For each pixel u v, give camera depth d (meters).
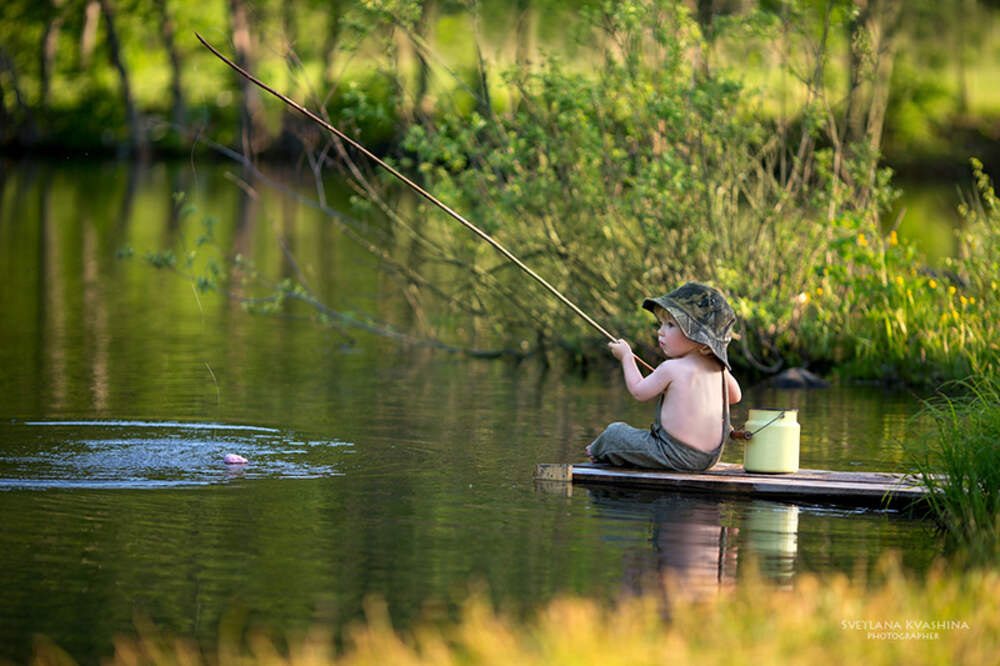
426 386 38.44
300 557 20.11
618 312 43.84
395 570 19.50
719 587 18.81
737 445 31.11
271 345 45.88
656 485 25.42
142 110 187.62
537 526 22.30
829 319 43.84
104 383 36.59
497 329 46.38
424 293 60.31
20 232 84.62
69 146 185.62
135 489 24.28
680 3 43.78
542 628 16.58
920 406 36.81
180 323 50.31
